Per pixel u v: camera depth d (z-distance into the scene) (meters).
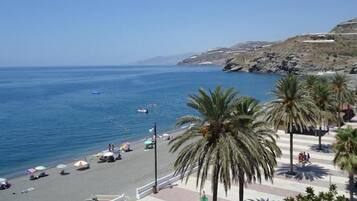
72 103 145.12
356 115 89.94
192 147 29.05
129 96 169.12
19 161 65.38
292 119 44.00
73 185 50.09
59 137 84.88
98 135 87.31
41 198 45.56
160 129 94.00
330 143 63.03
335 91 70.75
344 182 43.81
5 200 45.28
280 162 52.34
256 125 33.22
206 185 43.34
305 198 23.55
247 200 38.91
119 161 62.34
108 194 45.44
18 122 103.12
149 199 40.00
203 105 28.41
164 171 54.97
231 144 27.36
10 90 199.88
